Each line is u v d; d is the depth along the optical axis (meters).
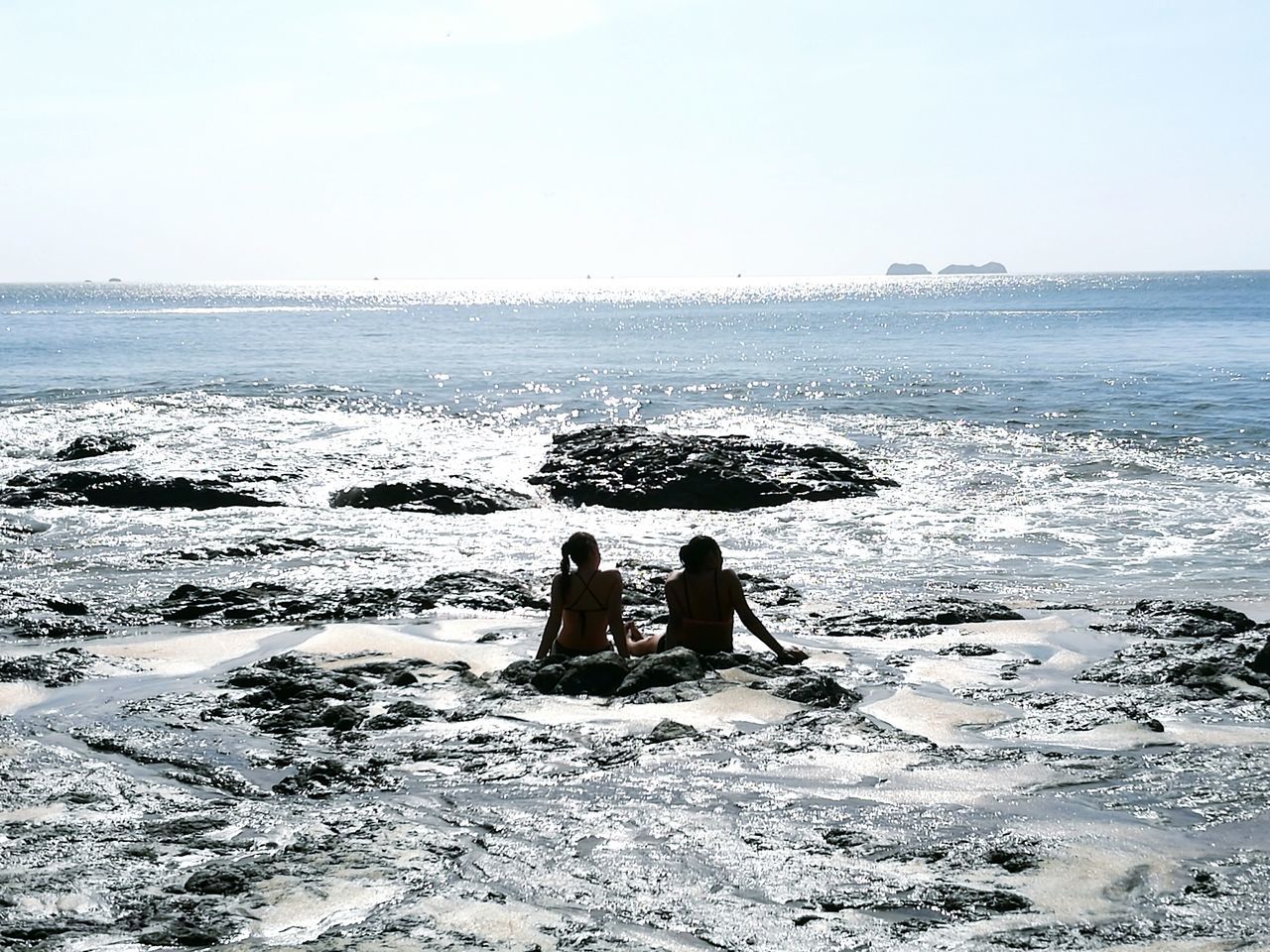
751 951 4.20
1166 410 32.53
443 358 59.06
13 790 6.39
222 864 5.09
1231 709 8.11
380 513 19.89
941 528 18.22
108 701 8.61
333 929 4.36
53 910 4.62
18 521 18.92
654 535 18.11
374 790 6.37
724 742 7.02
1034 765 6.59
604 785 6.27
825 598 13.37
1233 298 142.25
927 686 8.95
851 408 35.47
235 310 152.88
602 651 9.40
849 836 5.41
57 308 163.38
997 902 4.59
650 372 49.72
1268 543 16.58
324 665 9.44
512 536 18.03
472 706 8.08
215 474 21.98
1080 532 17.69
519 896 4.74
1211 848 5.21
